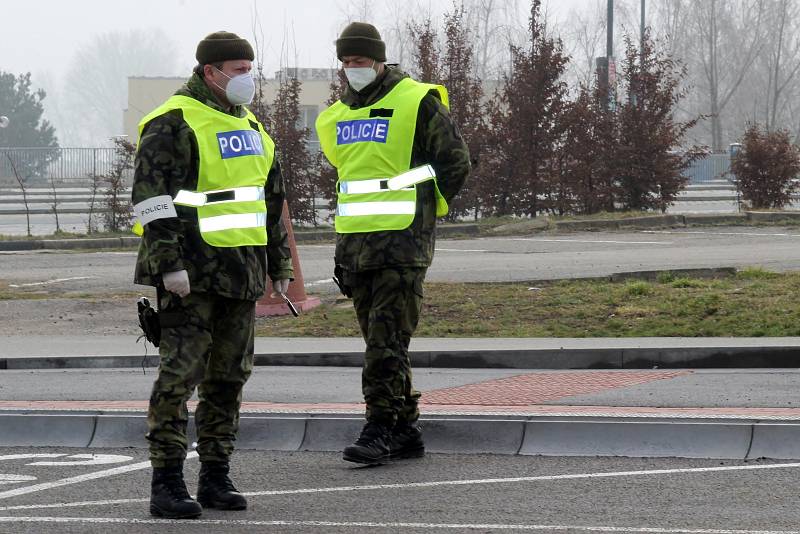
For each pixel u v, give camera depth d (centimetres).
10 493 968
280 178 955
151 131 878
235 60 905
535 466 1038
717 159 6612
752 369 1523
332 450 1122
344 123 1070
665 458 1061
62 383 1484
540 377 1456
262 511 895
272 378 1505
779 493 930
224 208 893
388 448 1039
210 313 891
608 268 2334
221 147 901
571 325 1803
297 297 1983
